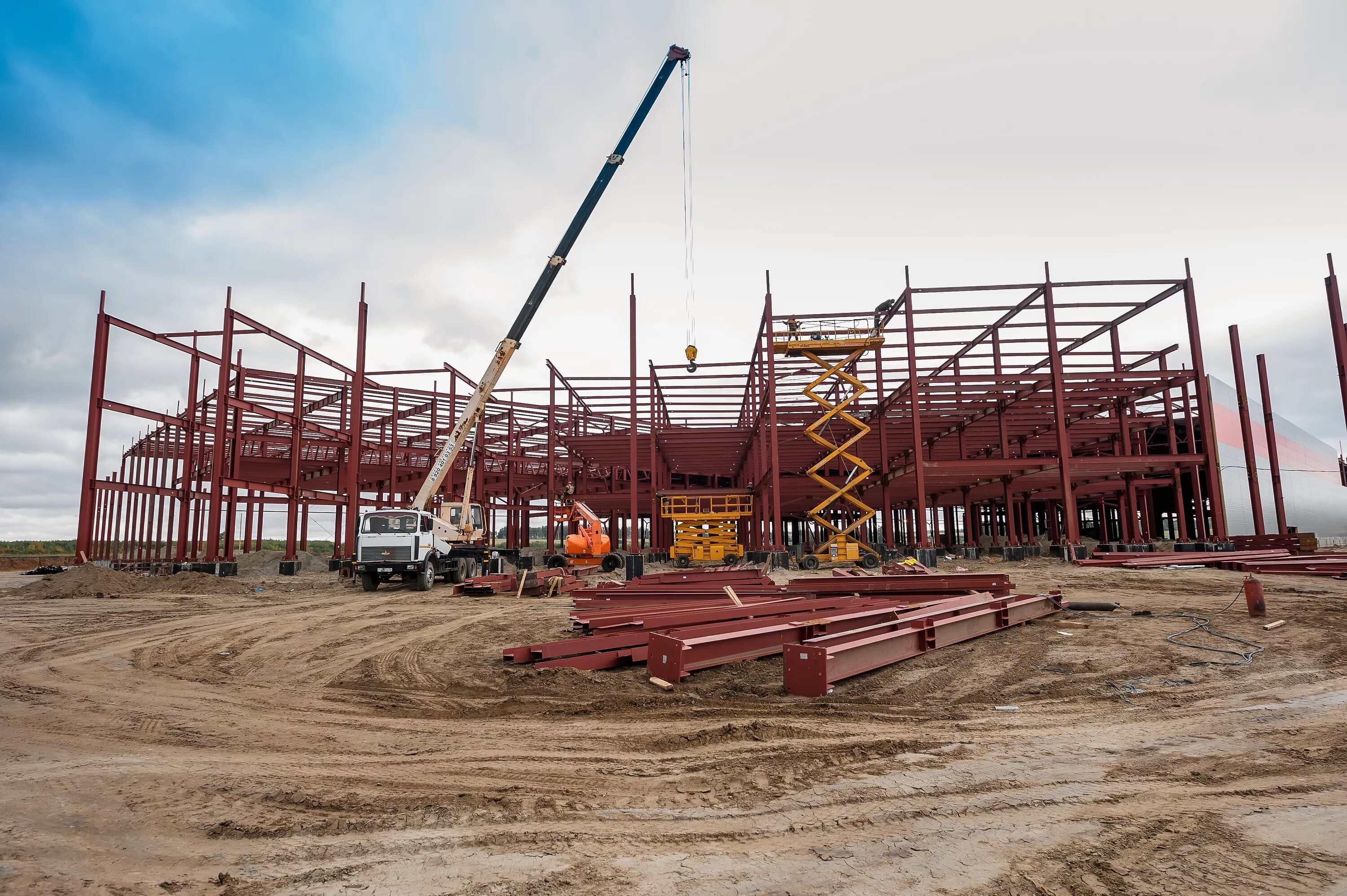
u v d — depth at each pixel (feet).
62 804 15.11
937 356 106.11
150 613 52.31
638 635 31.45
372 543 71.36
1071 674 26.32
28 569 130.52
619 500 138.51
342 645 37.91
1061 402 85.87
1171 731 18.48
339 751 19.12
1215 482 86.17
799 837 12.64
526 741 19.86
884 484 106.83
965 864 11.26
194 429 97.04
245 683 28.81
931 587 43.93
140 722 22.44
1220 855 11.12
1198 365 86.94
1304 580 57.41
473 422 86.22
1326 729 17.71
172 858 12.48
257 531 140.56
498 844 12.75
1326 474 167.94
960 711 21.97
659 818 13.84
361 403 105.29
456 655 34.37
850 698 23.93
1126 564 74.90
